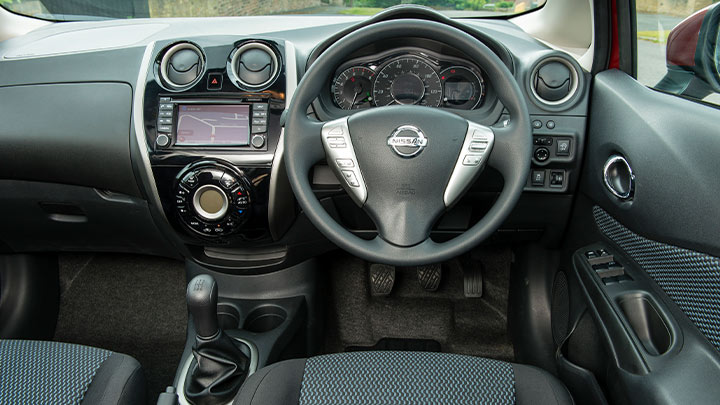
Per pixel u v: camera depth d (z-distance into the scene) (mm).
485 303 1932
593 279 1232
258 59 1329
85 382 963
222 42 1364
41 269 1861
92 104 1397
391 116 1100
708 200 899
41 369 979
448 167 1097
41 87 1432
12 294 1793
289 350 1516
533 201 1464
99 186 1458
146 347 1799
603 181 1273
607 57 1368
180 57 1355
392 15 1283
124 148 1388
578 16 1455
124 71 1410
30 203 1532
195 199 1356
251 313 1593
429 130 1090
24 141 1417
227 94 1323
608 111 1275
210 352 1226
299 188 1108
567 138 1368
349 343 1834
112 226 1558
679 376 904
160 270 1982
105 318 1866
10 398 920
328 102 1354
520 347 1705
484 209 1523
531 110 1365
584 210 1419
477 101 1365
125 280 1957
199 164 1322
